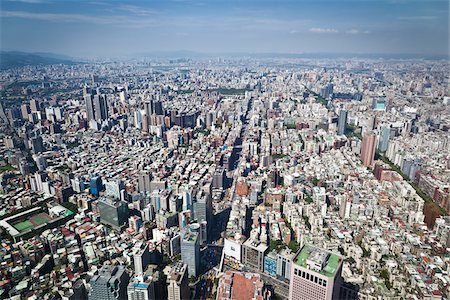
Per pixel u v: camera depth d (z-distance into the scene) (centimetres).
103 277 18025
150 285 18138
